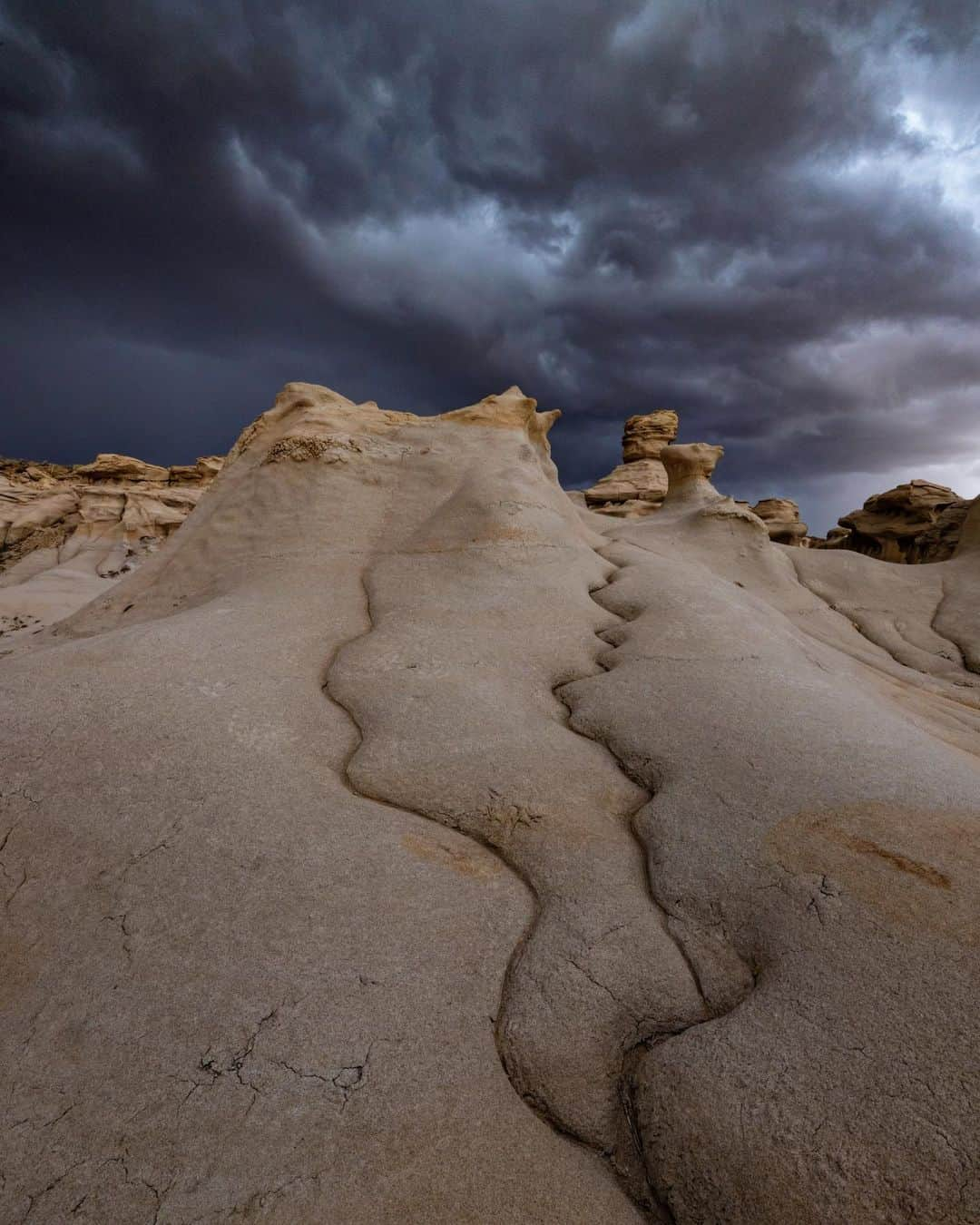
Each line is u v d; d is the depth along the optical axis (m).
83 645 6.01
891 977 2.97
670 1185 2.57
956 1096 2.49
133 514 47.66
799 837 3.88
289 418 12.66
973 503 18.81
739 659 6.64
